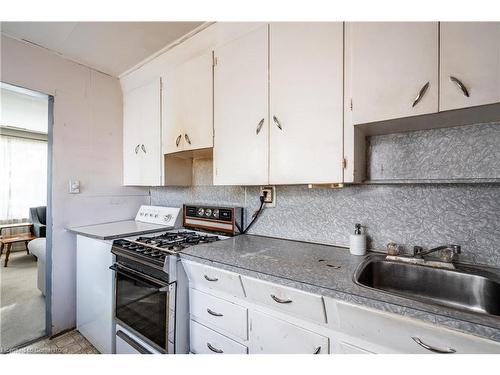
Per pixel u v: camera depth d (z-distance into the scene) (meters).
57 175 1.93
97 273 1.72
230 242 1.53
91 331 1.79
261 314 1.09
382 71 0.98
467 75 0.82
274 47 1.27
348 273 0.98
